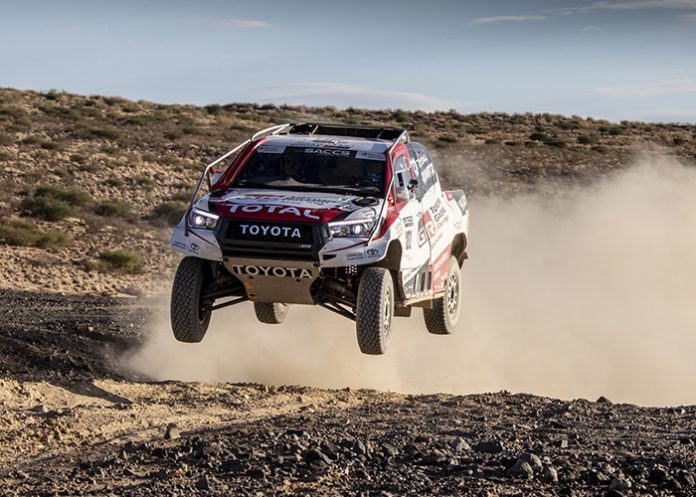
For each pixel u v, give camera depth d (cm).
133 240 5491
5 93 11556
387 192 1758
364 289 1688
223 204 1692
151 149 8975
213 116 12075
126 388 1864
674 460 1185
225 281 1791
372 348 1702
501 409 1678
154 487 1053
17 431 1406
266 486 1059
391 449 1223
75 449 1339
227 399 1789
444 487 1054
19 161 7531
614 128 12512
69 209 5784
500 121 13662
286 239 1628
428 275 1933
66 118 10206
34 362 1978
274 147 1866
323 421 1509
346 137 1950
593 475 1088
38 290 3884
